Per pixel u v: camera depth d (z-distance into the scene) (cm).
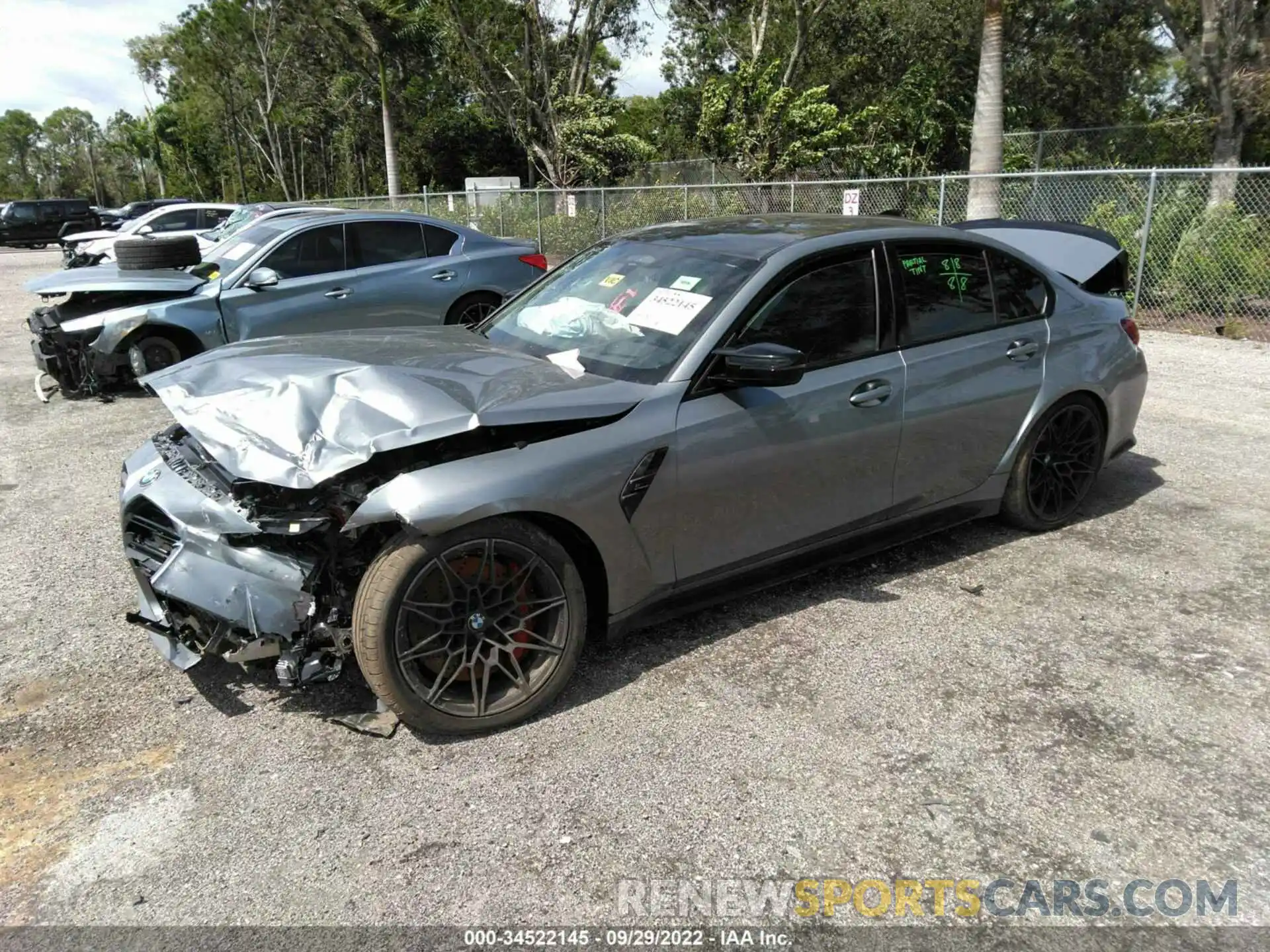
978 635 356
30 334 1211
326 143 5356
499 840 248
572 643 305
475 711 291
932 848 244
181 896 230
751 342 338
